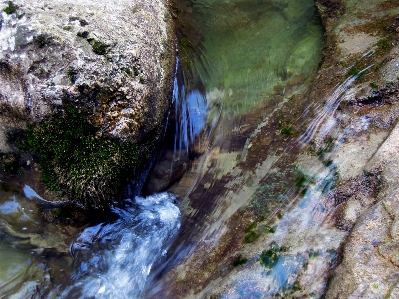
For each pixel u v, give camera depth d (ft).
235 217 5.03
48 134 4.72
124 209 5.46
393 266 3.63
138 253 5.16
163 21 6.03
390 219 3.98
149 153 5.50
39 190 5.07
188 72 6.20
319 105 5.59
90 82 4.57
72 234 5.26
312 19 6.80
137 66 4.95
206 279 4.59
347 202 4.52
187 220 5.28
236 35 6.75
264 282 4.25
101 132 4.80
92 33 4.71
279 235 4.58
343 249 4.03
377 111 5.16
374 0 6.48
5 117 4.67
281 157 5.35
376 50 5.79
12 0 4.66
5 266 4.93
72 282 4.99
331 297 3.69
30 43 4.50
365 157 4.79
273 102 5.99
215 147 5.79
